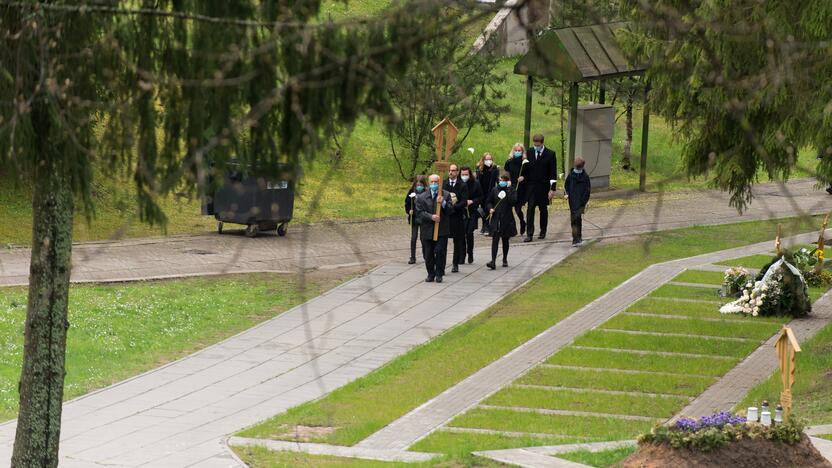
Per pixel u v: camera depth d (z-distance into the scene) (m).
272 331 86.25
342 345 82.19
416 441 60.50
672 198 139.38
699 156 71.75
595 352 78.38
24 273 97.44
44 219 43.69
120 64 31.73
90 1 31.91
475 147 153.00
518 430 61.81
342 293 96.31
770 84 40.91
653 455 50.09
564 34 120.75
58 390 45.31
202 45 30.44
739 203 73.38
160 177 30.75
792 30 63.22
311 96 27.66
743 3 53.41
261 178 29.94
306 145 28.06
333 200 131.38
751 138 29.30
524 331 84.31
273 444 60.69
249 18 30.19
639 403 66.81
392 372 75.06
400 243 116.38
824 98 52.09
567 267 104.56
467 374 74.38
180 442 61.81
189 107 30.39
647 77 71.88
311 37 26.86
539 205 114.44
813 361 73.38
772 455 49.25
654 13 29.75
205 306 91.81
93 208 33.59
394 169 146.00
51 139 32.28
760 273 90.94
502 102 153.88
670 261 107.69
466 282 99.50
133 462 58.09
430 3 25.02
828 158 60.28
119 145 30.92
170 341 83.44
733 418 51.41
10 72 32.47
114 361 78.38
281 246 112.19
